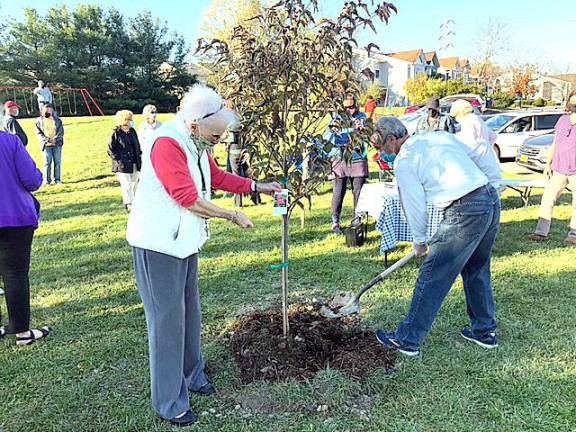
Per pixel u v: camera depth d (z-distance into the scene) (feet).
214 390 8.86
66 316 12.32
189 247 7.44
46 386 9.21
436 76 151.43
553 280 13.65
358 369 9.20
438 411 8.17
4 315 12.38
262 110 8.39
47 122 31.89
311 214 22.36
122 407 8.46
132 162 23.25
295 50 8.33
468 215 8.66
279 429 7.86
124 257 17.25
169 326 7.54
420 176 8.86
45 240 19.67
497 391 8.66
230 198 26.48
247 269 15.44
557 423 7.77
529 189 22.63
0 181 9.82
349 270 14.99
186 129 7.18
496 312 11.73
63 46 122.21
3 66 115.65
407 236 15.17
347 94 8.68
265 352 9.66
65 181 33.99
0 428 8.07
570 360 9.58
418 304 9.46
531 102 109.19
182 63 132.87
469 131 14.98
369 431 7.77
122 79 126.41
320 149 8.91
